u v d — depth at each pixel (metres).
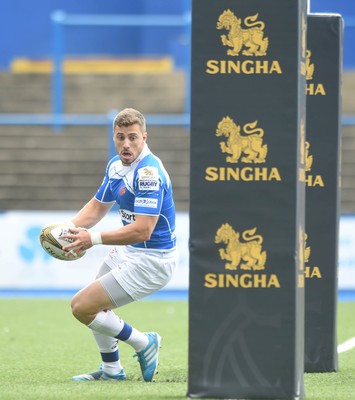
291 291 20.11
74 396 21.78
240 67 20.11
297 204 20.11
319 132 26.72
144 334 24.62
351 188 64.88
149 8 82.88
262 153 20.11
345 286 52.59
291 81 20.02
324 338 27.02
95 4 83.25
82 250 23.05
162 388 23.05
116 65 82.06
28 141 68.12
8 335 36.84
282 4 19.97
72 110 75.69
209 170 20.22
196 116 20.22
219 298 20.25
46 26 83.56
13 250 53.22
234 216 20.19
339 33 26.47
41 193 65.75
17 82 77.81
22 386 23.83
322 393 22.73
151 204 22.89
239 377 20.22
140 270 23.61
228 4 20.08
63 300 50.44
